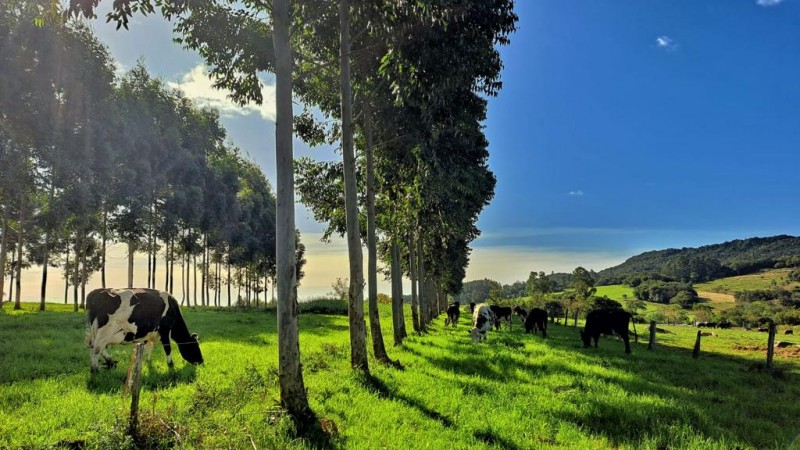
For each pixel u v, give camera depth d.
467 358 13.25
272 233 67.06
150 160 37.16
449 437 6.51
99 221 35.03
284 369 6.98
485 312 19.81
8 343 13.23
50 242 38.16
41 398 7.65
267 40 10.02
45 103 27.42
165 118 40.50
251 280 72.00
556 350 16.88
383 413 7.39
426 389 9.24
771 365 15.19
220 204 49.12
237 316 32.53
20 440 5.68
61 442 5.52
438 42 9.72
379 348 12.20
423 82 10.19
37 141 28.22
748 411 9.24
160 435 5.56
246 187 62.59
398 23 9.05
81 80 29.38
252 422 6.33
